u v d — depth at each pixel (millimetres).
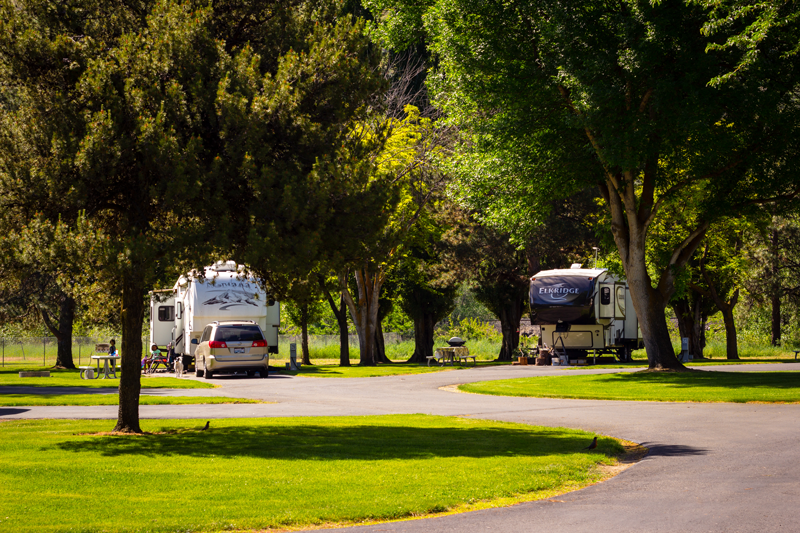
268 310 75375
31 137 25656
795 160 52469
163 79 26844
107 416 35312
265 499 16953
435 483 18703
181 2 28031
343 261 28219
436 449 24281
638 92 51438
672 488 18281
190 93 26609
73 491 17797
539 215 61000
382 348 110000
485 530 14594
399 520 15602
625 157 48656
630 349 89188
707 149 50656
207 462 21766
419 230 90438
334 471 20328
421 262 101875
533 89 52500
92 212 27000
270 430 29500
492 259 100188
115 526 14461
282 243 25719
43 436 27688
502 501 17297
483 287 101875
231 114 25734
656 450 24188
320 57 27719
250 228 25812
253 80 27125
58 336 93188
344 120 29031
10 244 24719
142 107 25609
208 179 25797
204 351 64688
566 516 15656
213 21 28844
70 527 14289
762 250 102938
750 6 39531
